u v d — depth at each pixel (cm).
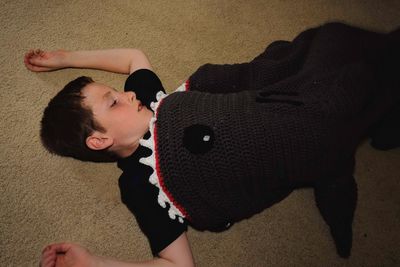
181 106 82
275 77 94
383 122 97
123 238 91
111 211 93
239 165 77
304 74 87
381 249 93
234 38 114
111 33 109
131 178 84
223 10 116
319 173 83
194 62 110
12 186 91
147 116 87
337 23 96
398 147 103
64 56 100
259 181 81
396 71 88
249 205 86
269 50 99
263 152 77
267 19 117
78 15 109
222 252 92
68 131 84
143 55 101
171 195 81
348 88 81
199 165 77
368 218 96
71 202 92
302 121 78
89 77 95
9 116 96
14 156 93
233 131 77
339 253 92
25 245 87
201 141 76
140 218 83
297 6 119
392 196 98
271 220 96
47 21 107
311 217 96
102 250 90
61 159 95
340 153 82
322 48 91
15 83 100
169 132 80
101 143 85
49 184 93
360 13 119
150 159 81
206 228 90
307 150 78
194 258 91
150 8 114
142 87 94
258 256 92
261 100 81
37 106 98
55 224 90
